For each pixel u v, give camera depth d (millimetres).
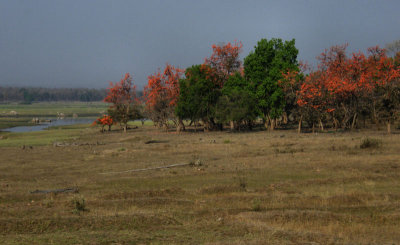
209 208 14617
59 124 112750
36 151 40438
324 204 14969
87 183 21391
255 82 61625
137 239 10609
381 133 48688
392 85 50344
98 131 75562
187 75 67375
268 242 10016
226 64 72188
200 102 65062
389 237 10820
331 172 22344
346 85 52281
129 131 76875
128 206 15219
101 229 11914
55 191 18734
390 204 14359
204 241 10391
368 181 19375
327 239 10445
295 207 14602
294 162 26562
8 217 13570
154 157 33188
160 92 73375
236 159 29844
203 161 29312
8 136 64125
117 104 79062
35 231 11695
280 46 63031
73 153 37938
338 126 62844
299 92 55562
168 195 17609
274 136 50125
